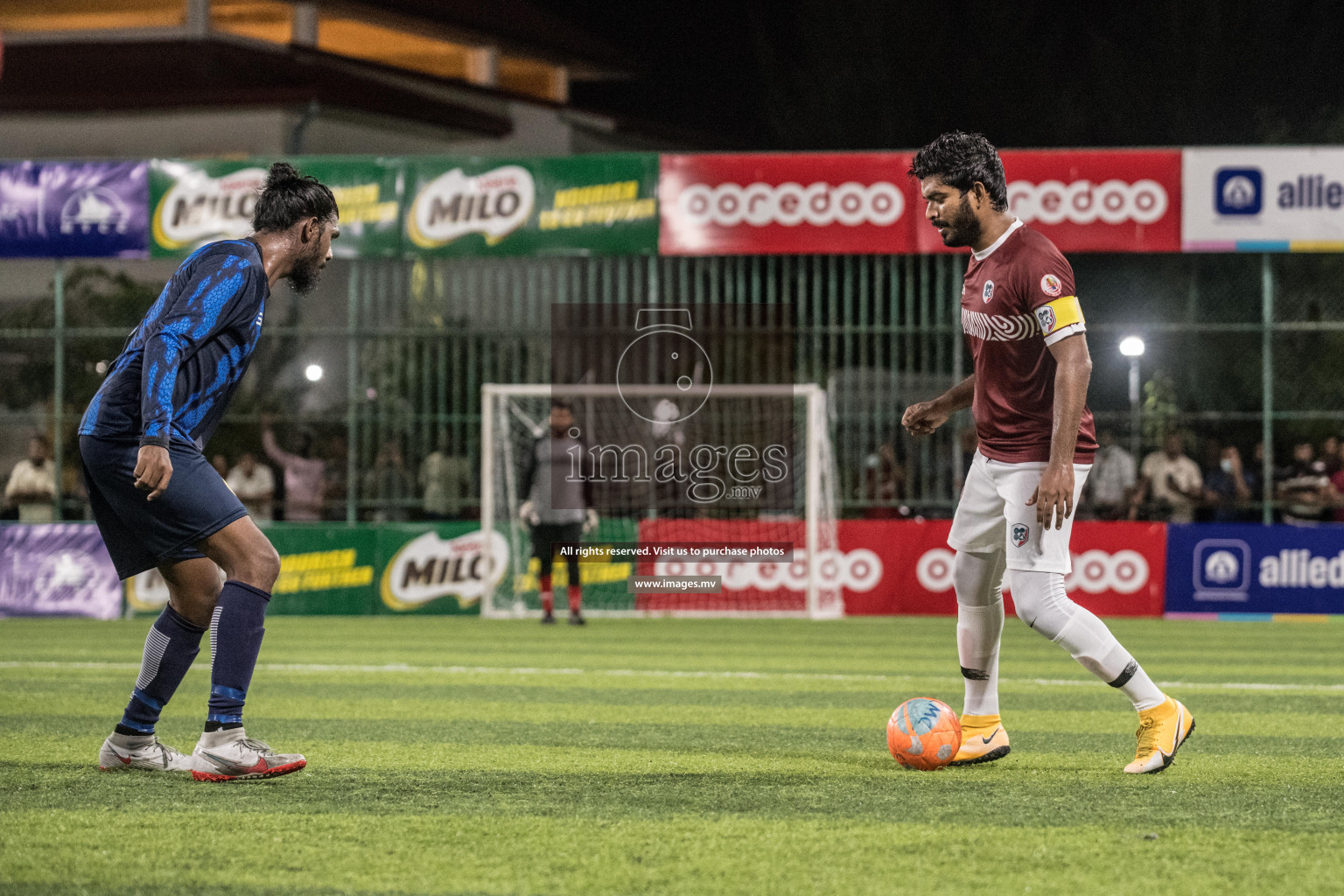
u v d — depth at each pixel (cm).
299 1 4594
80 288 3519
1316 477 2805
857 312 3012
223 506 925
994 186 972
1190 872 691
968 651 1039
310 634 2398
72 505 2998
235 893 654
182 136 4325
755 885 667
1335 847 746
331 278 3391
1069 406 933
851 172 2697
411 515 2900
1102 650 970
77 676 1723
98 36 4522
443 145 4850
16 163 2803
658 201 2728
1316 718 1353
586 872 689
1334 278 3266
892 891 657
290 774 970
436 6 4888
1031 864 707
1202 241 2634
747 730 1245
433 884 670
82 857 721
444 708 1419
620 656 2022
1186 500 2794
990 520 1008
